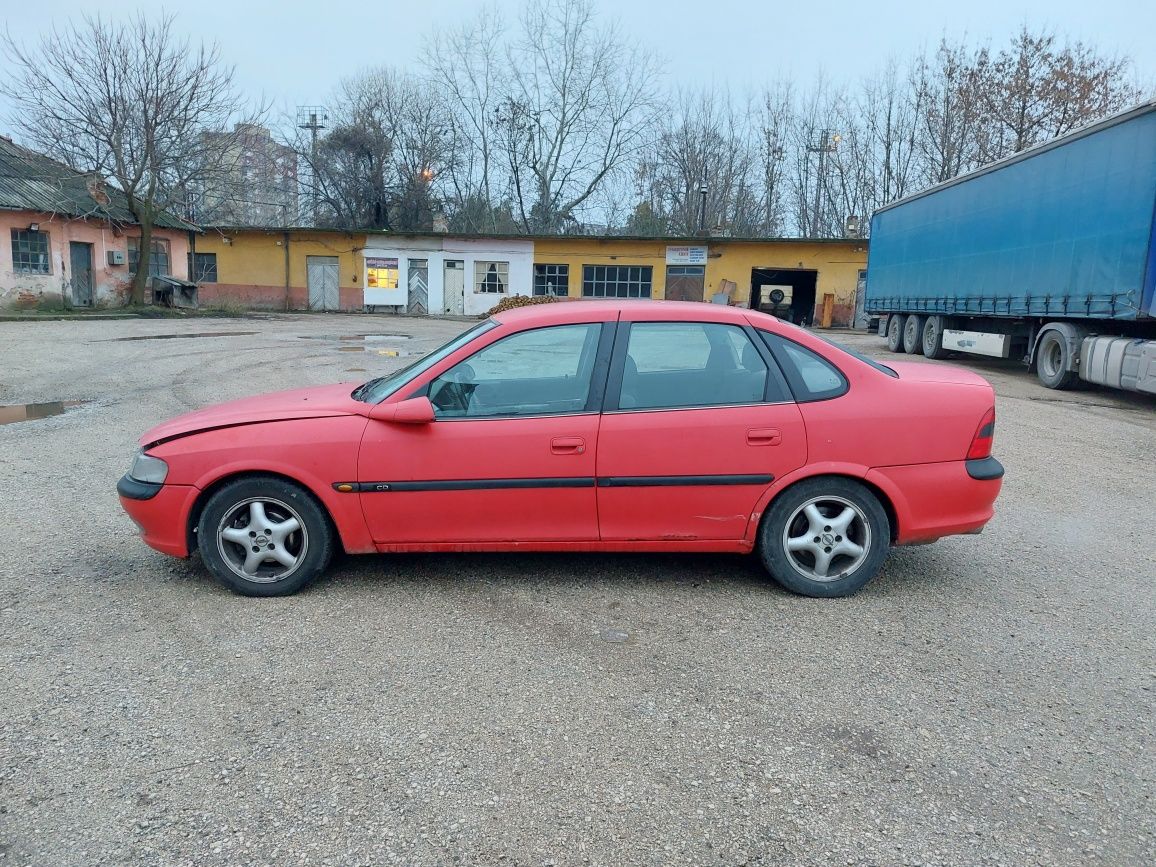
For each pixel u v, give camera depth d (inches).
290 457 155.9
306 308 1425.9
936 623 152.4
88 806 97.6
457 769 105.7
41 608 154.6
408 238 1396.4
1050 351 522.0
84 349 633.6
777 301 1391.5
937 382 164.2
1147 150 414.6
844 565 163.8
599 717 118.4
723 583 170.7
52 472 259.9
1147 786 103.5
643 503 158.4
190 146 1098.7
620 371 160.1
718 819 96.5
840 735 114.4
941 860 89.7
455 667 133.0
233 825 94.6
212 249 1409.9
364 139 1638.8
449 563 181.0
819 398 159.2
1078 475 279.6
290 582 160.1
